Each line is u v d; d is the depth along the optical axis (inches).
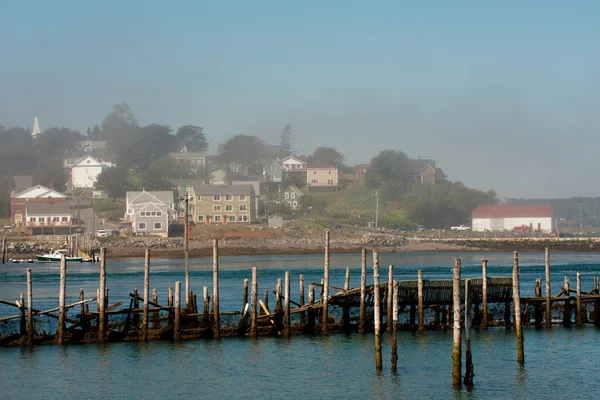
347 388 1909.4
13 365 2126.0
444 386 1915.6
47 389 1926.7
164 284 4143.7
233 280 4365.2
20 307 2337.6
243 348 2303.2
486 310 2578.7
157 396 1865.2
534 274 4756.4
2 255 7052.2
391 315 2453.2
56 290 3882.9
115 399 1852.9
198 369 2090.3
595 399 1815.9
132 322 2488.9
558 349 2308.1
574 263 5969.5
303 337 2443.4
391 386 1921.8
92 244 7263.8
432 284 2534.5
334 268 5447.8
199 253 7293.3
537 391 1876.2
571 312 2783.0
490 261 6338.6
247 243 7765.8
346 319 2541.8
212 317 2501.2
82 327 2367.1
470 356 1894.7
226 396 1865.2
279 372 2055.9
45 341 2325.3
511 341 2410.2
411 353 2242.9
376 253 2015.3
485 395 1843.0
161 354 2235.5
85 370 2081.7
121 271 5290.4
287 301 2438.5
